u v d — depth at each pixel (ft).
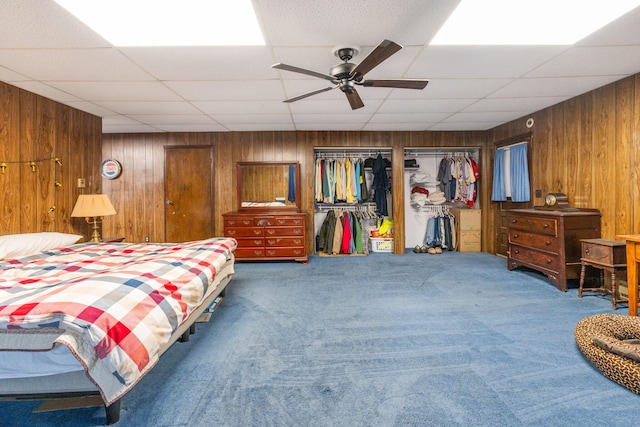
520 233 13.82
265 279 13.67
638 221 10.32
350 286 12.53
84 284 5.24
